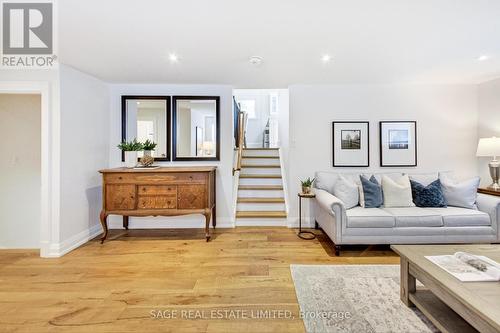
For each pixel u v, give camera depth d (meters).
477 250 2.01
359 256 2.95
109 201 3.37
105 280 2.40
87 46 2.50
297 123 4.05
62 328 1.76
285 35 2.28
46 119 2.90
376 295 2.15
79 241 3.31
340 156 4.03
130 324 1.80
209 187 3.47
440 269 1.69
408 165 3.99
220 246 3.25
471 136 3.96
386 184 3.41
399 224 2.95
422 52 2.67
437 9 1.86
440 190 3.34
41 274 2.52
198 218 4.05
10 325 1.79
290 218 4.05
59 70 2.94
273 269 2.62
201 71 3.31
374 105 4.01
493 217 2.95
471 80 3.74
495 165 3.40
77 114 3.26
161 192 3.40
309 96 4.03
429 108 3.98
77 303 2.05
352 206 3.28
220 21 2.03
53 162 2.96
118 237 3.60
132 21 2.03
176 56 2.78
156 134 4.05
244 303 2.05
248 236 3.62
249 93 8.09
